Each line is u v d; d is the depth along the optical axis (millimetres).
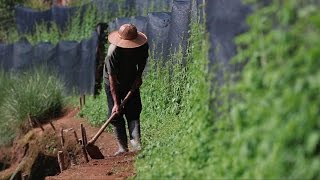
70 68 36469
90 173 16141
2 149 30391
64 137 25625
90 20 44188
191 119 14625
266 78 9094
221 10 12188
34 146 26953
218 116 12258
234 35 11922
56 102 32469
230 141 11039
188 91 19016
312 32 8789
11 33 49938
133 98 18656
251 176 9672
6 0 51906
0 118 31875
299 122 8547
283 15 9133
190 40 19891
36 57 38594
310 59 8508
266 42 9430
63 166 20406
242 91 10258
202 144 12305
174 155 13906
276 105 8836
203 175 11508
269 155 9148
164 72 24047
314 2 9242
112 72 18109
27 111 31391
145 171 14016
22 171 26062
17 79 34625
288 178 8914
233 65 11859
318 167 8453
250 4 11281
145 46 18328
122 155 18219
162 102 23422
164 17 25391
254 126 9594
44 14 47219
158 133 19656
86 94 35156
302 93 8547
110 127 25719
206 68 13023
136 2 41469
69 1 51250
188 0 22359
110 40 18266
